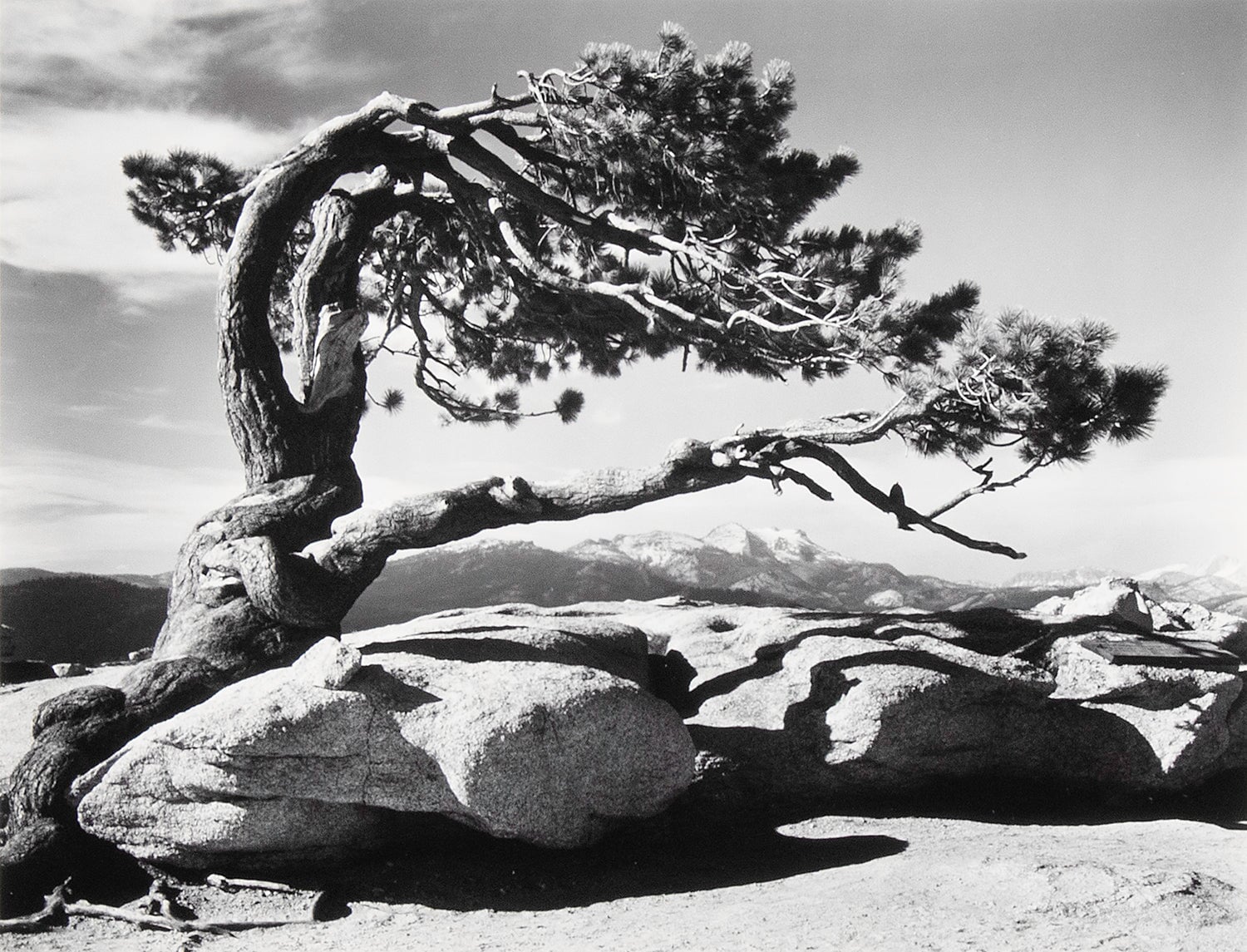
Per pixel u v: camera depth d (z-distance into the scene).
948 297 13.93
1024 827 11.71
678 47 13.70
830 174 15.20
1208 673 13.23
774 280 14.65
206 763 9.62
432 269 20.86
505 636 12.73
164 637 13.27
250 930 9.00
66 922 9.27
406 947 8.18
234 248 14.55
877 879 9.28
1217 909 7.84
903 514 13.51
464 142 14.81
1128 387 11.27
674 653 14.92
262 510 14.13
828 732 12.22
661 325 15.84
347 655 10.14
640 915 8.96
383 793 9.81
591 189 15.34
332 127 14.77
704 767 12.09
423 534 13.23
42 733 11.07
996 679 12.66
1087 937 7.30
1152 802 12.93
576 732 10.20
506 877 10.06
